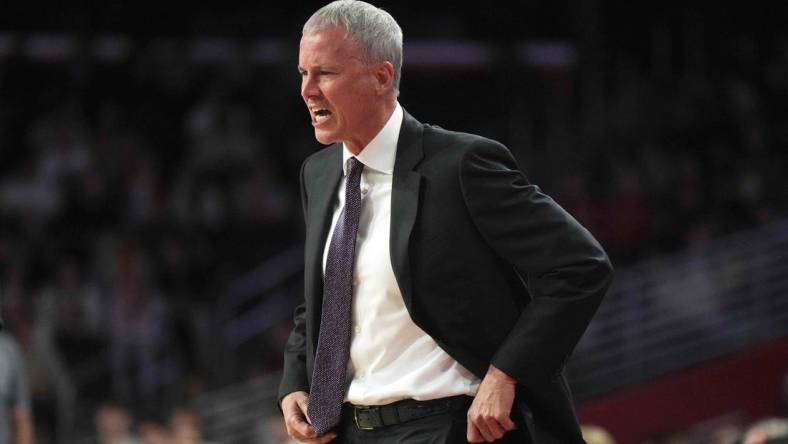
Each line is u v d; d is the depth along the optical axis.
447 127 47.88
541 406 9.73
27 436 19.81
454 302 9.72
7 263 36.38
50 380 31.25
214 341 35.16
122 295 34.62
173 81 43.94
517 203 9.63
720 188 41.97
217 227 39.31
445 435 9.68
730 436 28.12
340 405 10.01
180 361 34.56
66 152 40.00
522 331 9.51
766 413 34.09
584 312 9.52
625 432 33.06
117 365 33.62
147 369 33.88
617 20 49.69
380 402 9.84
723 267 35.66
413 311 9.71
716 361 34.12
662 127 45.12
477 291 9.73
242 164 41.00
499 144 9.92
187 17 47.50
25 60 44.09
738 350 34.31
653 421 33.25
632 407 33.12
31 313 33.25
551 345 9.44
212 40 47.03
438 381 9.72
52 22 46.41
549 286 9.53
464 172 9.72
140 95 43.59
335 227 10.27
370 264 9.95
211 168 40.69
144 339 34.31
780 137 45.88
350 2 10.05
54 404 31.22
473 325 9.73
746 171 42.97
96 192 39.00
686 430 33.25
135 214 38.75
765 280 36.53
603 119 45.38
